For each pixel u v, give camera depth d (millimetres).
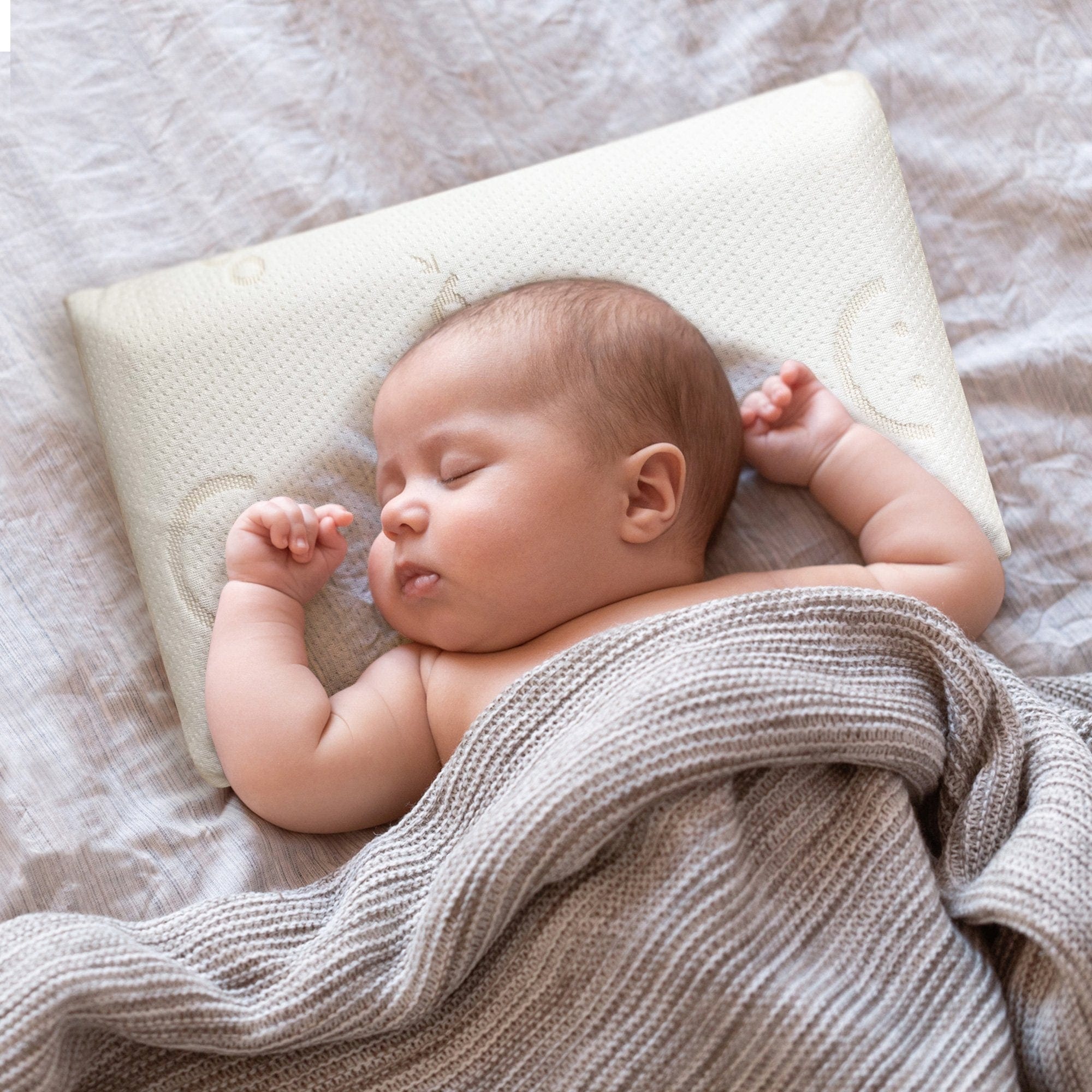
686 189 1197
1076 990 833
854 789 913
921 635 962
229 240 1285
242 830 1039
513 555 1017
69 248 1243
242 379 1145
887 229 1194
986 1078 818
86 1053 872
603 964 847
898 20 1366
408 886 922
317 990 862
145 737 1083
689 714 858
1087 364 1254
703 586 1073
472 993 880
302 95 1318
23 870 982
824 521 1171
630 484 1049
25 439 1160
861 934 864
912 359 1170
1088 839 868
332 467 1146
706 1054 826
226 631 1051
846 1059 817
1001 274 1312
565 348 1058
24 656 1072
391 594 1061
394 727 1044
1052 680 1094
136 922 984
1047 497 1216
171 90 1299
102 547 1150
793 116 1224
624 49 1370
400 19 1346
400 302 1167
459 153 1343
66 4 1296
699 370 1101
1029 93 1343
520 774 922
